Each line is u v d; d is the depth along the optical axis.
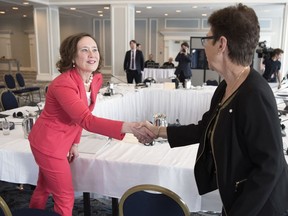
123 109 4.63
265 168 0.89
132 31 9.53
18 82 7.25
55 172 1.60
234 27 0.94
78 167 1.82
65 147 1.63
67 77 1.54
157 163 1.73
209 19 1.02
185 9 10.55
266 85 0.95
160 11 11.33
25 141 2.14
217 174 1.01
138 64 7.89
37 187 1.78
